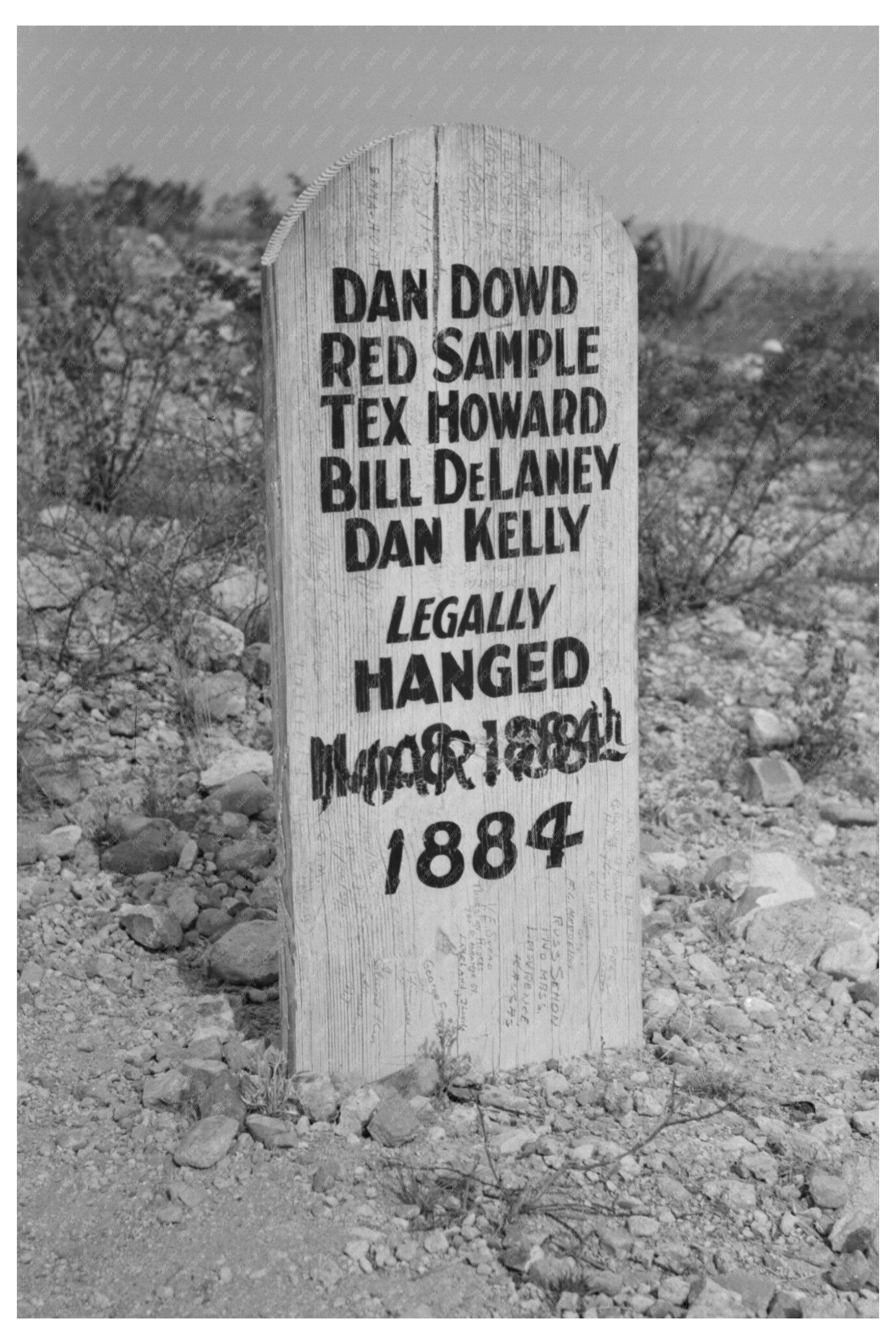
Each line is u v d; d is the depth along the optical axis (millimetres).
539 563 4082
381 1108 3836
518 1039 4207
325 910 3922
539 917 4191
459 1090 4059
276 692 3848
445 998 4094
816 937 4914
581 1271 3420
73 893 4996
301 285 3707
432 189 3828
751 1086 4191
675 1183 3723
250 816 5523
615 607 4199
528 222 3957
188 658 6410
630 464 4176
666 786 6102
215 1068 4031
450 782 4027
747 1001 4605
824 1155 3877
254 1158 3738
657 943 4941
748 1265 3512
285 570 3779
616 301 4105
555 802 4172
